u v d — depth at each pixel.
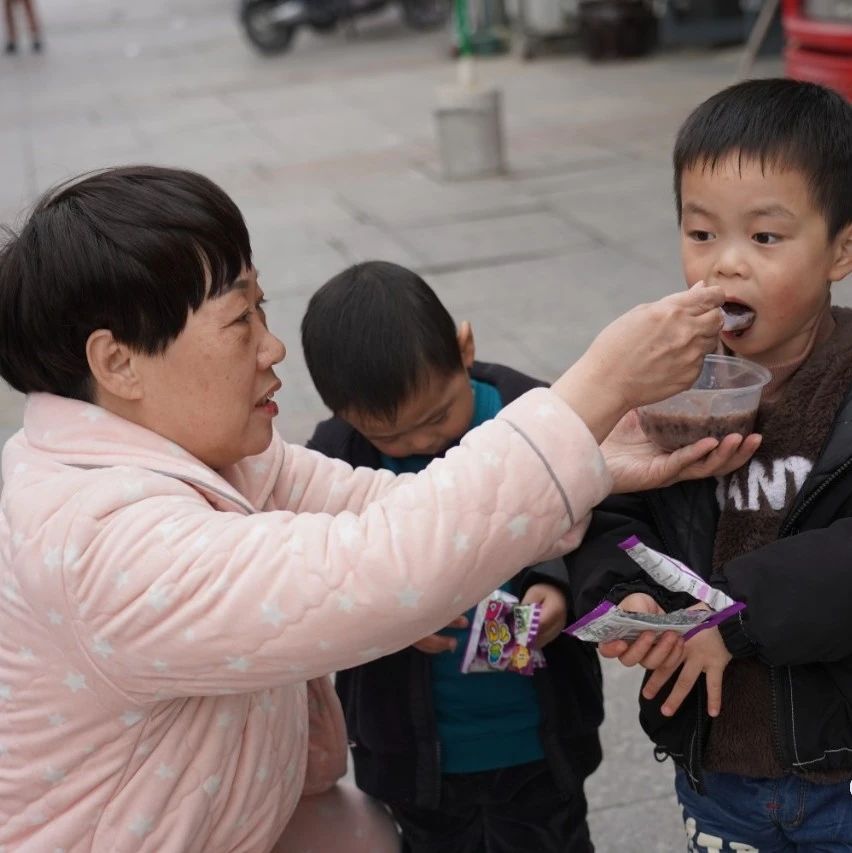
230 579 1.49
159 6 22.83
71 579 1.52
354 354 2.10
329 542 1.50
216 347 1.62
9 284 1.62
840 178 1.71
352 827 2.13
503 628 2.03
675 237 6.70
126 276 1.56
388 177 8.80
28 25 18.78
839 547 1.64
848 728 1.74
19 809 1.66
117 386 1.63
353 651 1.52
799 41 7.77
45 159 10.54
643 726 1.92
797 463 1.75
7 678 1.63
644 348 1.54
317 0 15.21
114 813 1.63
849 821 1.81
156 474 1.60
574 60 12.63
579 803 2.28
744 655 1.71
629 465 1.77
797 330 1.78
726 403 1.70
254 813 1.74
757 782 1.83
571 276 6.31
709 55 11.81
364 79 13.08
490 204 7.77
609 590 1.79
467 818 2.26
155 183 1.62
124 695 1.57
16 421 5.13
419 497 1.51
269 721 1.73
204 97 12.98
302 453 1.99
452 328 2.20
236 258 1.63
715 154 1.72
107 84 14.60
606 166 8.37
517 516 1.50
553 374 5.12
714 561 1.81
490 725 2.18
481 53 13.53
